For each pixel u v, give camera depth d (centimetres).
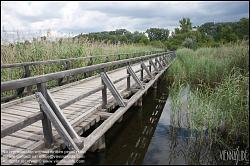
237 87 448
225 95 428
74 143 260
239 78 470
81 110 405
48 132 265
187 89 791
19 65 467
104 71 423
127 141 394
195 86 855
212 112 404
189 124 431
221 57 1216
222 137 388
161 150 359
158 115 549
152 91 815
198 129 394
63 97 502
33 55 642
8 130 204
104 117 386
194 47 3388
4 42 611
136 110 572
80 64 787
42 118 256
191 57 1391
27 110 404
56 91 566
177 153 349
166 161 325
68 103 289
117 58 1180
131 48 1591
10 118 359
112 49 1232
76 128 322
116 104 475
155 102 681
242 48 1029
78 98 314
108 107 428
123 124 477
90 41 1065
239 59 932
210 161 326
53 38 786
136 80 595
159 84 969
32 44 685
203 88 789
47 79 256
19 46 650
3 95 481
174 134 415
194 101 466
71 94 533
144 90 583
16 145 268
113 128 439
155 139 401
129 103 456
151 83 694
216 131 383
